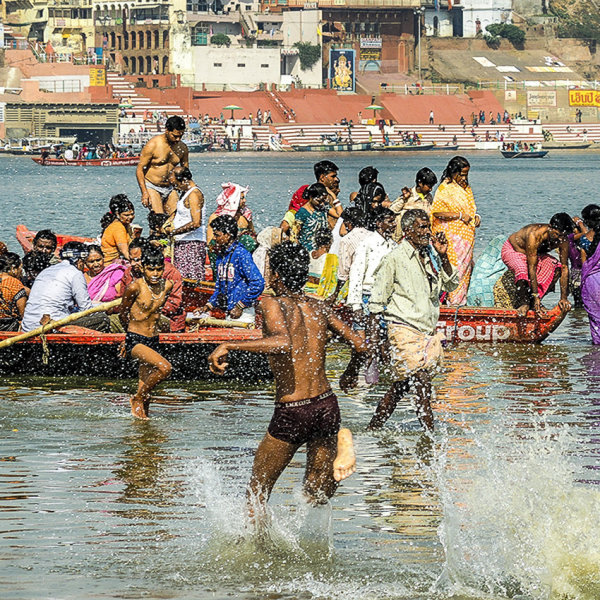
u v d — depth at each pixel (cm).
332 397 1165
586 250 3133
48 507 1283
